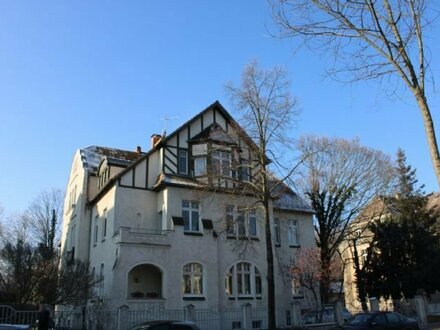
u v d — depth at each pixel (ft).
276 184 77.87
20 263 68.28
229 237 91.71
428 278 101.55
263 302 91.86
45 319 54.34
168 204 87.56
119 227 85.40
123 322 65.98
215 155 95.86
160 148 96.02
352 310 130.21
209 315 75.41
